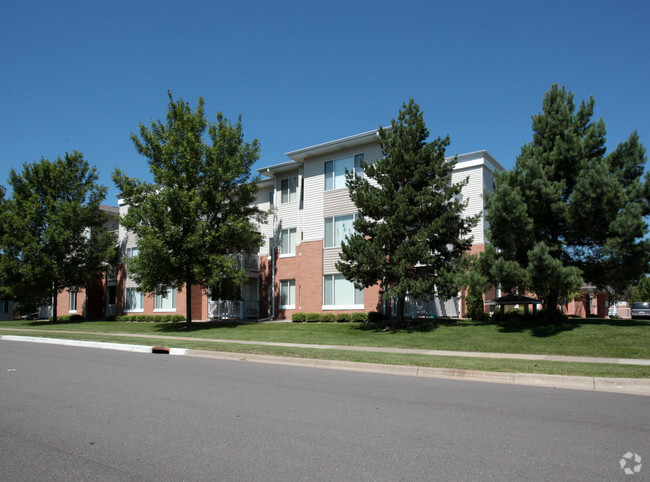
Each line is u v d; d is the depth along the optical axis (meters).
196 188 26.77
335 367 13.59
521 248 18.69
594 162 17.59
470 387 10.18
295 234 30.95
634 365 11.99
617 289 18.94
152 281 26.08
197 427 6.67
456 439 6.11
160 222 25.66
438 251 21.69
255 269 33.09
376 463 5.19
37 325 35.47
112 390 9.45
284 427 6.67
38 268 33.81
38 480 4.77
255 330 24.36
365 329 22.38
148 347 18.31
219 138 27.00
